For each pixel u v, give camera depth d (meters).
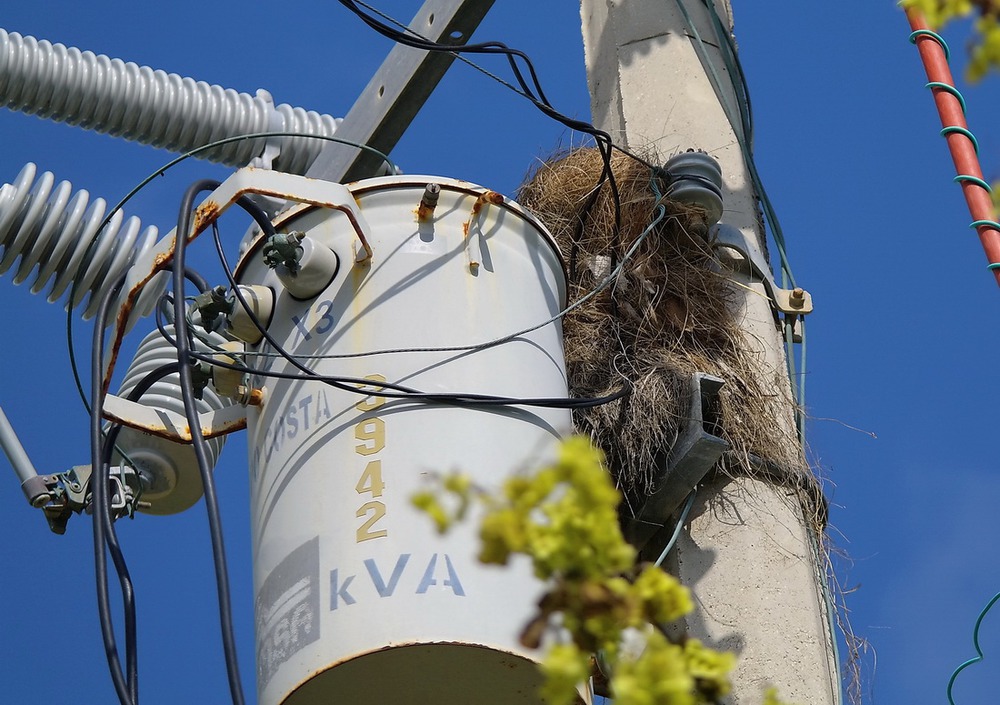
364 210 14.34
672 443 16.69
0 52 20.16
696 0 21.59
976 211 14.48
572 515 6.68
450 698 12.50
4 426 17.38
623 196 19.34
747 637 15.41
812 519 16.77
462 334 13.67
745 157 19.97
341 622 12.28
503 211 14.59
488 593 12.27
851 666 16.84
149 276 14.65
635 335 18.06
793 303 19.12
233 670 11.38
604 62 21.47
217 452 17.45
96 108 20.53
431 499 6.73
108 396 15.40
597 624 6.68
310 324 13.93
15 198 18.62
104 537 13.41
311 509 12.95
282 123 21.05
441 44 17.02
